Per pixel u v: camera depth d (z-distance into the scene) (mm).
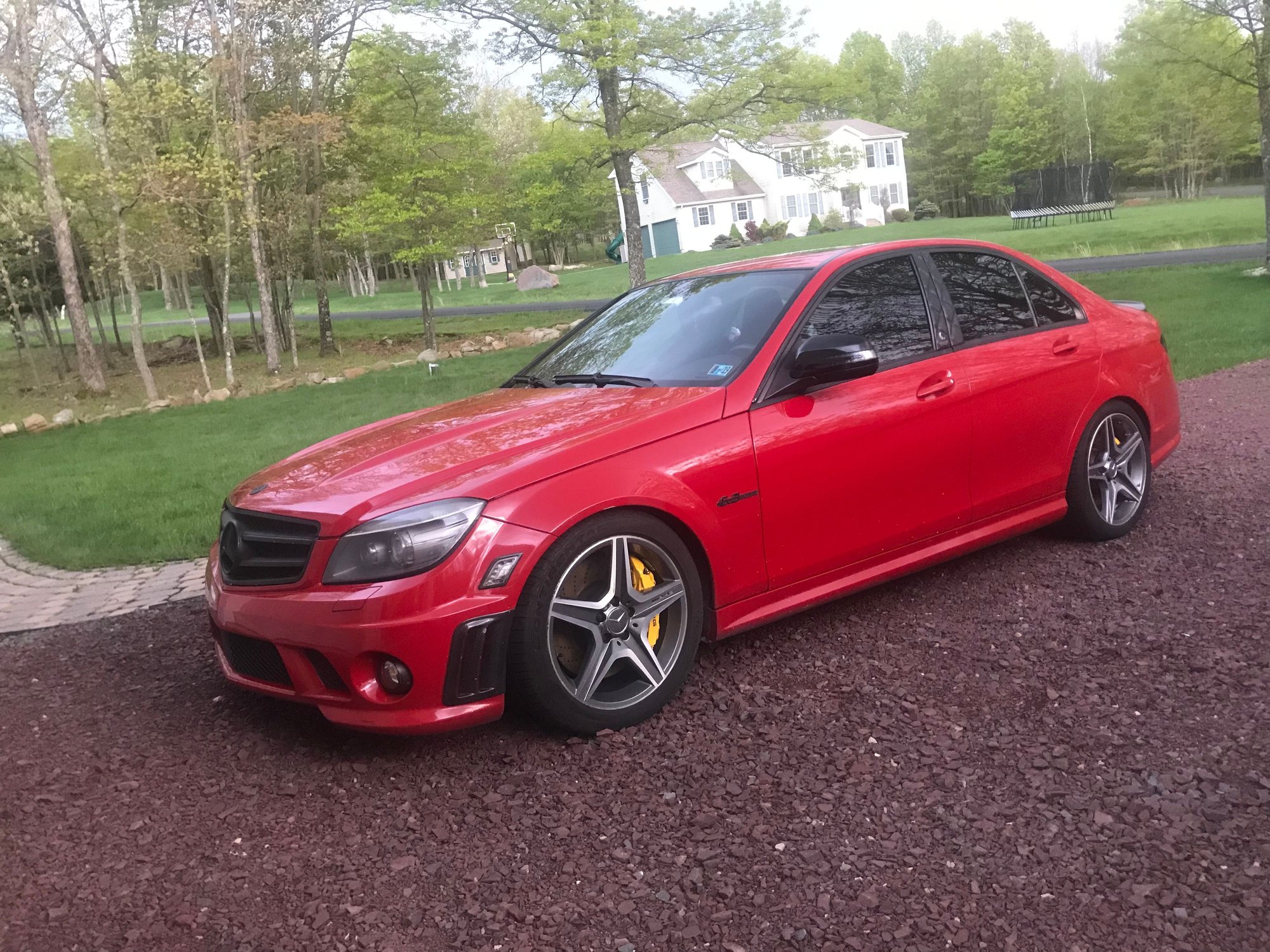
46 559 6883
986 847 2439
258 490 3412
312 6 22297
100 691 4059
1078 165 52375
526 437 3293
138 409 20594
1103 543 4699
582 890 2398
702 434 3340
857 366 3416
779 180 68500
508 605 2920
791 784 2812
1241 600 3836
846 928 2182
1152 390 4809
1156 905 2176
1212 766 2707
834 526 3646
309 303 61500
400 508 2936
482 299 46750
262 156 23938
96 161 22844
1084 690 3238
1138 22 17578
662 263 54969
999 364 4125
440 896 2420
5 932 2371
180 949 2268
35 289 27703
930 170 80250
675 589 3271
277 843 2715
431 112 23406
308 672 3035
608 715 3166
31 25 20344
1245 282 17062
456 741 3242
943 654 3621
